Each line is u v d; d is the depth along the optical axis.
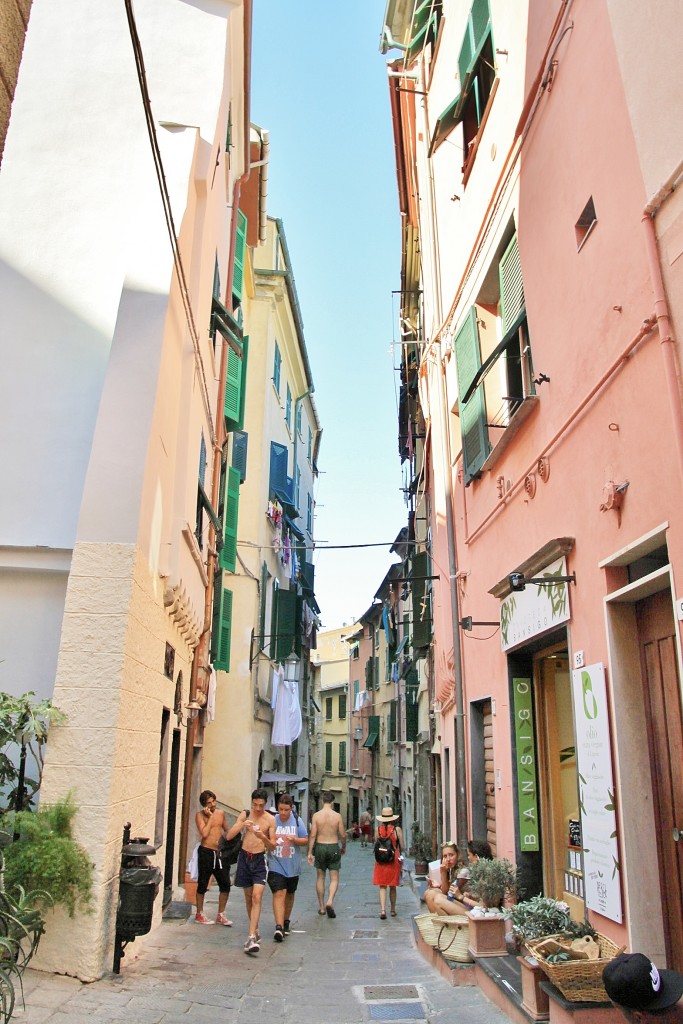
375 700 37.41
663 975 3.79
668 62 4.70
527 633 7.51
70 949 5.69
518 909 5.40
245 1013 5.61
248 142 13.92
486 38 9.25
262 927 10.04
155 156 6.42
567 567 6.38
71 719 6.07
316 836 11.70
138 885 5.95
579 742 5.91
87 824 5.86
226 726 17.58
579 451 6.23
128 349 7.22
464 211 10.79
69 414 7.92
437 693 14.63
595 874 5.49
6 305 8.31
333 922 10.86
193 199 9.30
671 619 5.00
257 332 20.97
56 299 8.36
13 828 5.63
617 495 5.36
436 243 13.08
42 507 7.55
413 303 19.05
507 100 8.50
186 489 9.11
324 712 51.12
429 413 14.88
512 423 7.98
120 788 6.22
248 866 8.22
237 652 18.06
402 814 28.31
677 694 4.89
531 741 8.21
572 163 6.41
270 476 21.05
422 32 13.32
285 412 24.84
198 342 9.80
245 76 11.98
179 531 8.59
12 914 4.87
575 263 6.36
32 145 8.98
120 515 6.59
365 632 41.09
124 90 9.35
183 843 12.02
